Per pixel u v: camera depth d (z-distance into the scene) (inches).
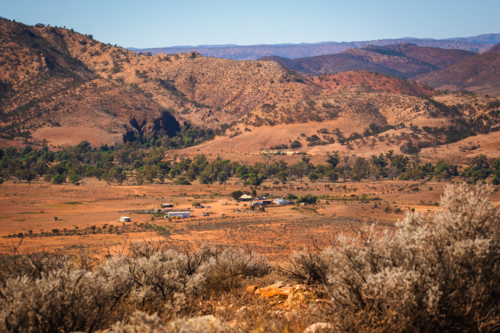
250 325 195.9
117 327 154.1
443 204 192.7
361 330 160.6
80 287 196.2
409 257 180.9
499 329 154.8
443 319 161.2
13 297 179.0
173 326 151.9
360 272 183.5
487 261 162.4
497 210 180.1
